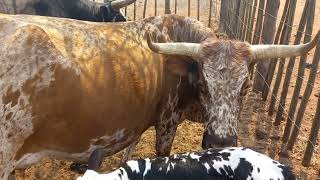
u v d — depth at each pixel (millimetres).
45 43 1574
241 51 1771
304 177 2350
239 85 1728
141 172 1552
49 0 3148
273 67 2994
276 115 2836
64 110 1627
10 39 1546
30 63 1549
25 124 1578
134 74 1800
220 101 1724
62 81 1599
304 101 2469
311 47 1785
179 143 2635
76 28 1748
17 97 1535
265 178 1509
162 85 1949
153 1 5617
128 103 1793
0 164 1569
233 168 1549
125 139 1894
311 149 2389
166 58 1862
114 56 1765
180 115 2064
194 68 1839
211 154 1587
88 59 1687
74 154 1772
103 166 2395
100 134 1761
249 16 3496
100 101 1701
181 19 2061
